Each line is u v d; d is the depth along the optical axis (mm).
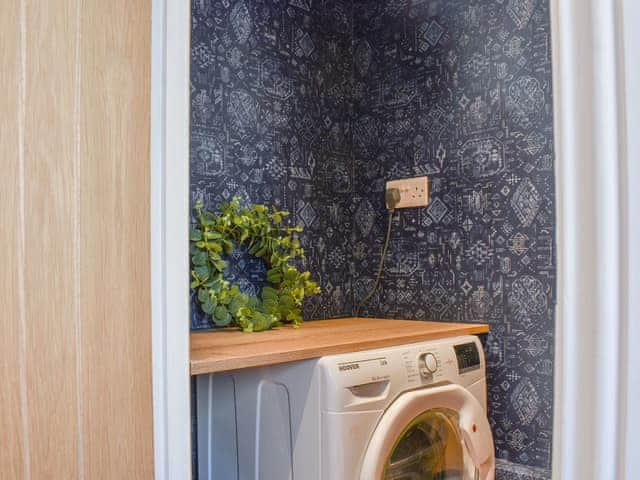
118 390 1001
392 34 2389
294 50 2301
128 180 1020
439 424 1742
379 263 2406
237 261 2064
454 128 2174
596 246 393
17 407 891
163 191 1061
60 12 949
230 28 2078
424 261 2254
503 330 2018
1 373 877
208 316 1945
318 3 2406
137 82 1035
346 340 1607
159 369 1053
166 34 1073
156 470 1041
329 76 2434
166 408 1058
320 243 2367
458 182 2156
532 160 1957
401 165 2338
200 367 1264
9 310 888
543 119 1932
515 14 2016
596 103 393
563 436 416
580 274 404
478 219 2096
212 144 2000
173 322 1071
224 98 2045
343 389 1425
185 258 1090
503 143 2035
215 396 1722
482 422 1780
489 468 1782
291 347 1468
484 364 1912
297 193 2285
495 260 2045
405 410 1533
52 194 933
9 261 888
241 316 1856
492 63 2072
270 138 2193
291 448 1495
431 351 1717
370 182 2445
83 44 972
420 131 2281
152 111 1054
